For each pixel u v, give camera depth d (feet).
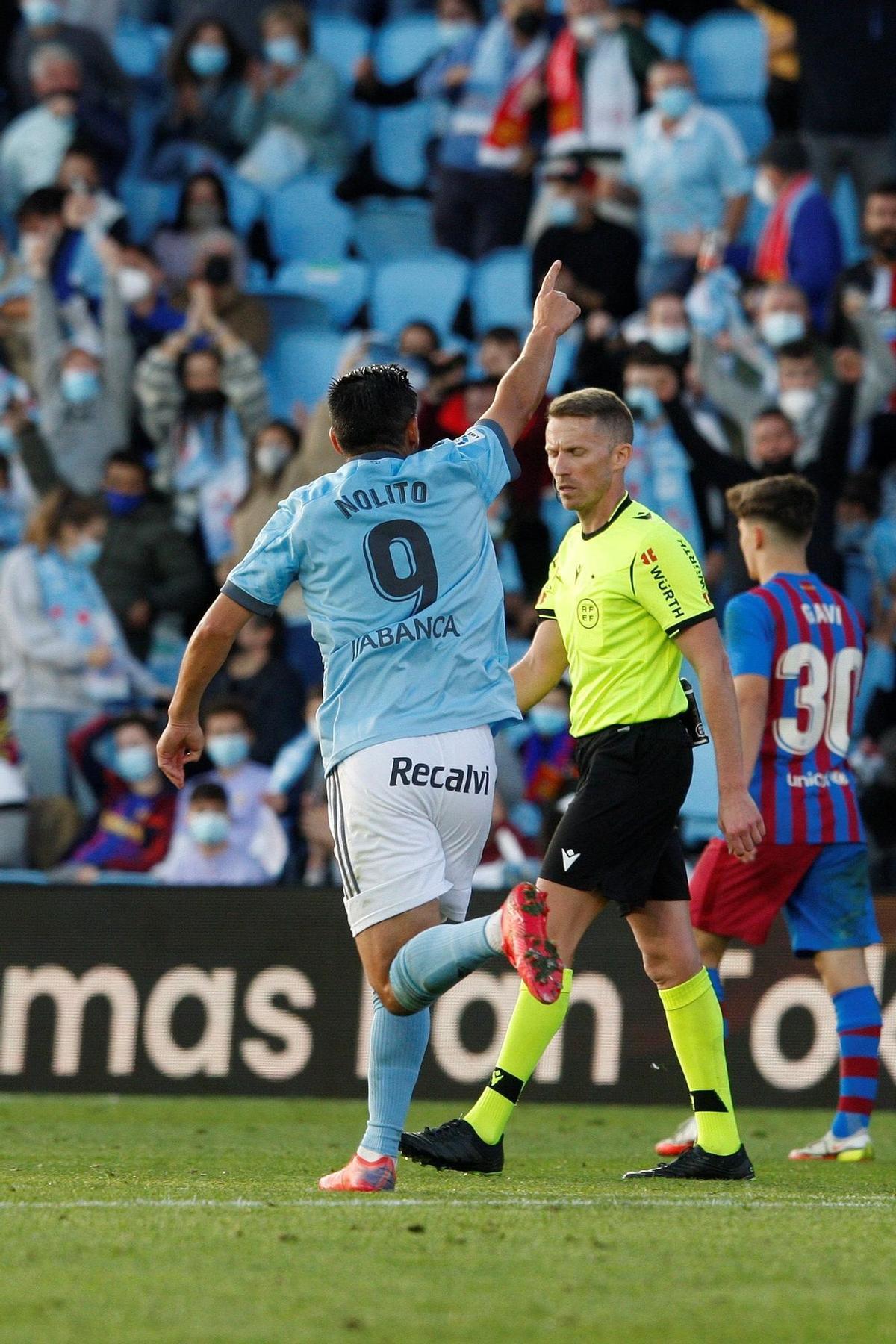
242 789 107.34
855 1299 30.42
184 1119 76.48
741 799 48.67
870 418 122.93
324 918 86.94
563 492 50.93
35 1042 88.63
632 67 145.28
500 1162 49.24
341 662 42.63
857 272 127.24
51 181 149.89
